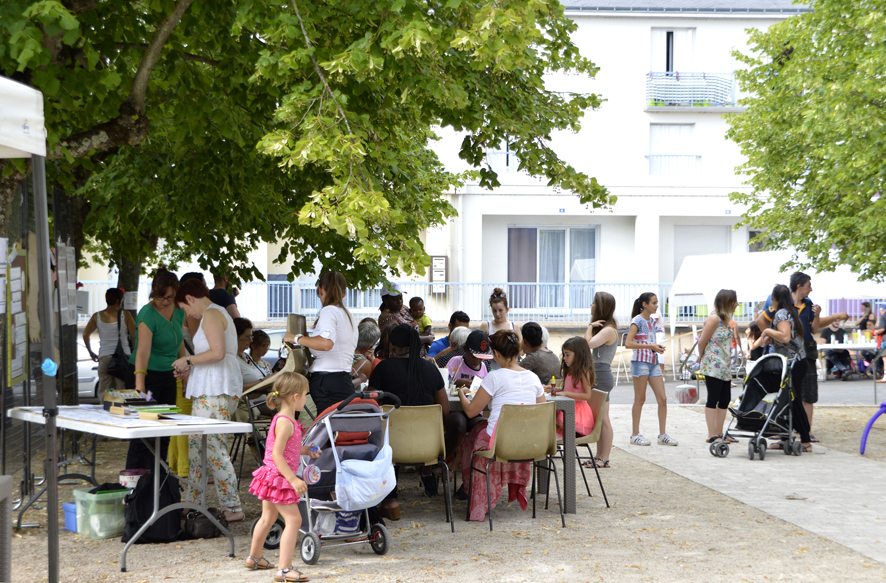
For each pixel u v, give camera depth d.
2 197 5.76
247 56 6.34
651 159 24.58
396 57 5.26
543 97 7.55
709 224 24.55
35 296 7.53
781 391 8.95
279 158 7.77
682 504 6.76
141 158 8.80
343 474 5.12
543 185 23.34
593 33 24.27
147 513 5.50
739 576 4.85
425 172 11.11
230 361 5.98
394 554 5.32
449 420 6.79
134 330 9.41
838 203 15.48
